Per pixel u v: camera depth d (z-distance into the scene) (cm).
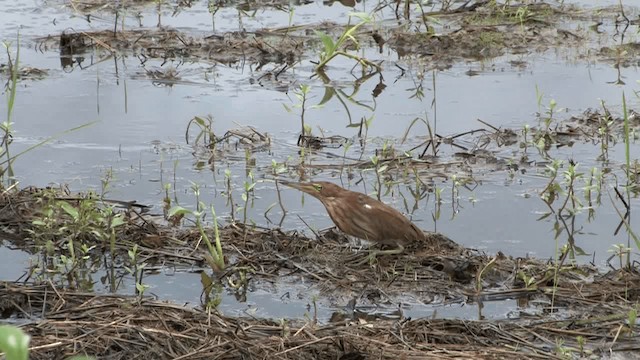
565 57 1767
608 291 1000
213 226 1144
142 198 1227
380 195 1253
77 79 1641
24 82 1622
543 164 1346
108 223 1099
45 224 1098
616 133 1447
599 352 891
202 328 885
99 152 1359
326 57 1698
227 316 932
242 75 1688
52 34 1845
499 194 1257
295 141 1421
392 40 1834
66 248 1093
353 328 902
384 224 1052
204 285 1012
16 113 1482
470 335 914
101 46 1789
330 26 1900
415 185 1290
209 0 2042
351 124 1477
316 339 869
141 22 1923
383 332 902
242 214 1189
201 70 1705
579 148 1401
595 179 1270
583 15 1969
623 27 1909
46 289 974
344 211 1063
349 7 2034
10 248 1105
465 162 1352
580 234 1147
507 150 1394
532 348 892
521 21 1878
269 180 1289
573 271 1048
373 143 1413
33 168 1298
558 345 884
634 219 1187
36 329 881
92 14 1975
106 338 864
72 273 1040
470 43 1811
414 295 999
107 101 1545
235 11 2005
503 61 1759
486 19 1936
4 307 958
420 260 1055
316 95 1598
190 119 1485
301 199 1238
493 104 1553
